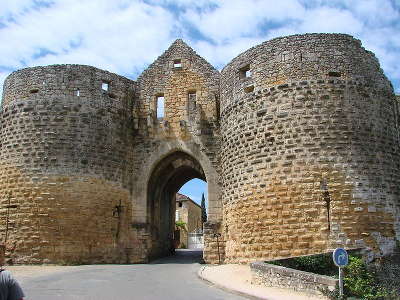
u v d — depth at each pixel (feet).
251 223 75.77
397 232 72.23
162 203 114.01
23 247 84.48
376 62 80.28
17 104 93.15
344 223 69.05
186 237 206.28
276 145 75.41
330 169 71.61
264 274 51.57
